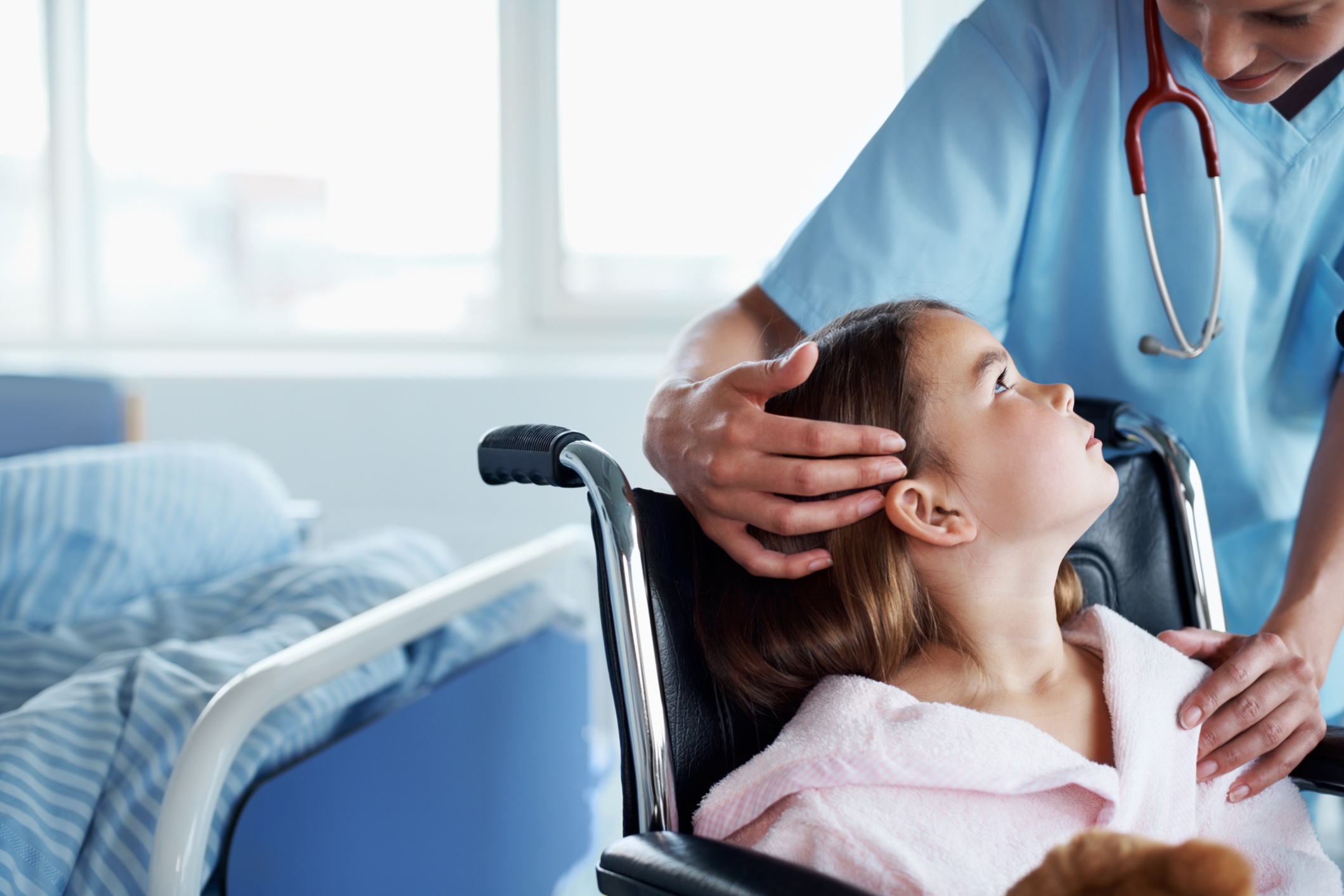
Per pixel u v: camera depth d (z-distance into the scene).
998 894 0.62
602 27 2.21
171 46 2.47
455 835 1.18
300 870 0.96
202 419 2.25
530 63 2.25
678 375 0.82
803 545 0.74
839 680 0.71
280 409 2.21
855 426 0.67
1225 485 1.00
